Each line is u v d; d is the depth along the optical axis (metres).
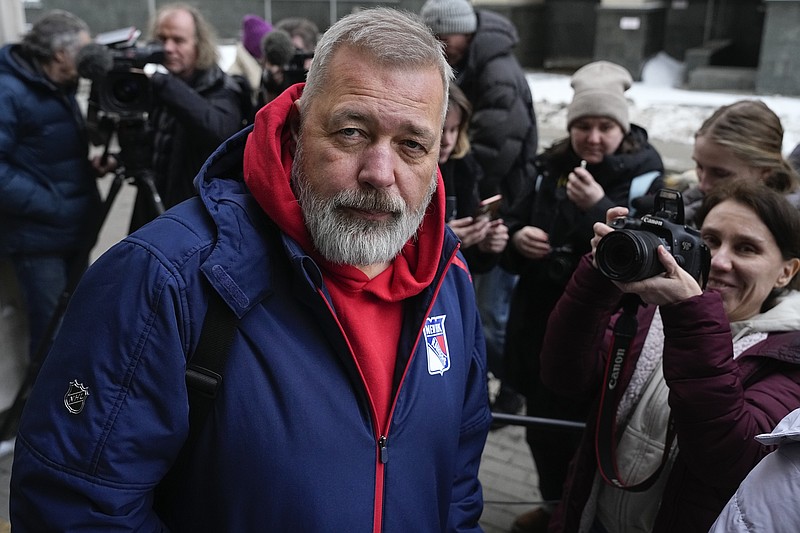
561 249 2.33
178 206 1.15
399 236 1.12
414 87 1.06
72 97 3.09
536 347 2.49
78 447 1.02
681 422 1.34
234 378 1.05
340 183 1.07
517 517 2.62
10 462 2.81
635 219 1.46
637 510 1.55
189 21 3.26
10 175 2.85
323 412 1.09
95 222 2.91
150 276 1.04
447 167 2.62
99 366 1.03
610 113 2.35
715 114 2.19
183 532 1.12
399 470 1.17
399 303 1.24
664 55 11.85
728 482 1.34
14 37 3.10
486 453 3.12
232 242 1.08
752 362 1.45
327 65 1.08
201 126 3.07
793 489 0.96
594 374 1.69
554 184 2.53
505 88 3.48
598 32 11.14
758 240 1.50
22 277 3.06
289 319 1.11
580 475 1.65
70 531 1.01
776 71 9.53
